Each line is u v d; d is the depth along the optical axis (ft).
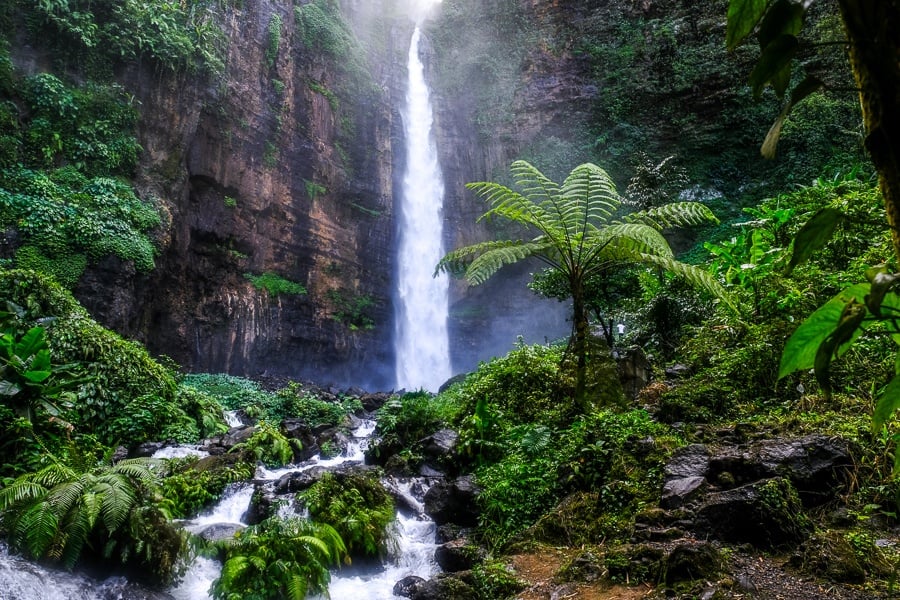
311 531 15.56
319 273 63.72
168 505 19.29
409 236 75.05
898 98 3.44
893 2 3.53
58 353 26.68
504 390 25.09
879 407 4.75
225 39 53.83
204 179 51.34
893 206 3.48
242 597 13.17
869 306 3.58
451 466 22.41
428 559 16.85
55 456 18.31
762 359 19.65
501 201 21.76
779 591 10.03
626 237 20.21
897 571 10.21
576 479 16.62
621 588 11.30
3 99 38.58
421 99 81.41
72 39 42.34
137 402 28.09
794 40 4.28
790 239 26.66
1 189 35.70
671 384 22.33
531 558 14.29
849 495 12.57
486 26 83.87
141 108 45.62
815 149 58.34
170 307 47.11
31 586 12.05
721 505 12.29
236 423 36.45
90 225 37.68
